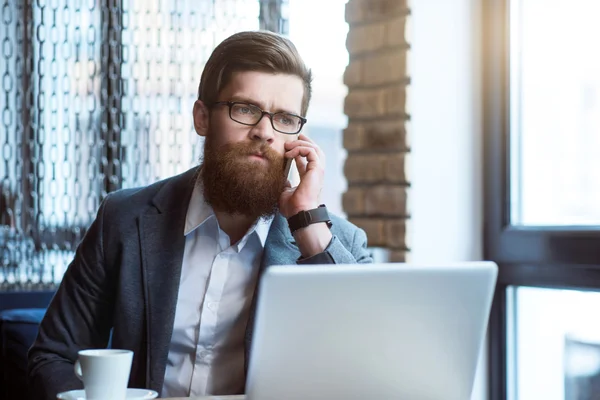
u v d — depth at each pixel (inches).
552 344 100.0
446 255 103.6
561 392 99.0
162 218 65.8
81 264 65.4
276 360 43.3
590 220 95.3
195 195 66.6
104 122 102.1
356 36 106.6
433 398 47.5
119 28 102.3
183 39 104.5
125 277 63.5
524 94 103.3
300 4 109.3
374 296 44.0
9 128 100.0
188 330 64.1
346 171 108.0
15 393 84.4
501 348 105.0
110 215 66.0
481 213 106.5
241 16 107.0
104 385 46.0
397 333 45.2
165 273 63.6
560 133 98.8
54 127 100.9
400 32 100.9
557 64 99.2
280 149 64.8
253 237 65.6
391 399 46.5
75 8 101.3
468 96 105.3
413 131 101.2
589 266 93.8
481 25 106.1
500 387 105.0
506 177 104.2
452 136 104.2
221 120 64.0
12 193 99.8
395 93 101.6
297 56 65.0
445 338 46.5
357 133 106.5
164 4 103.9
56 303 65.3
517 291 104.1
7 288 98.4
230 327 64.1
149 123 103.7
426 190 102.2
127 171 103.0
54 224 100.6
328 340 43.8
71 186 101.2
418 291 44.9
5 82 99.9
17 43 100.2
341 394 45.3
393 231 102.0
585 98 95.7
